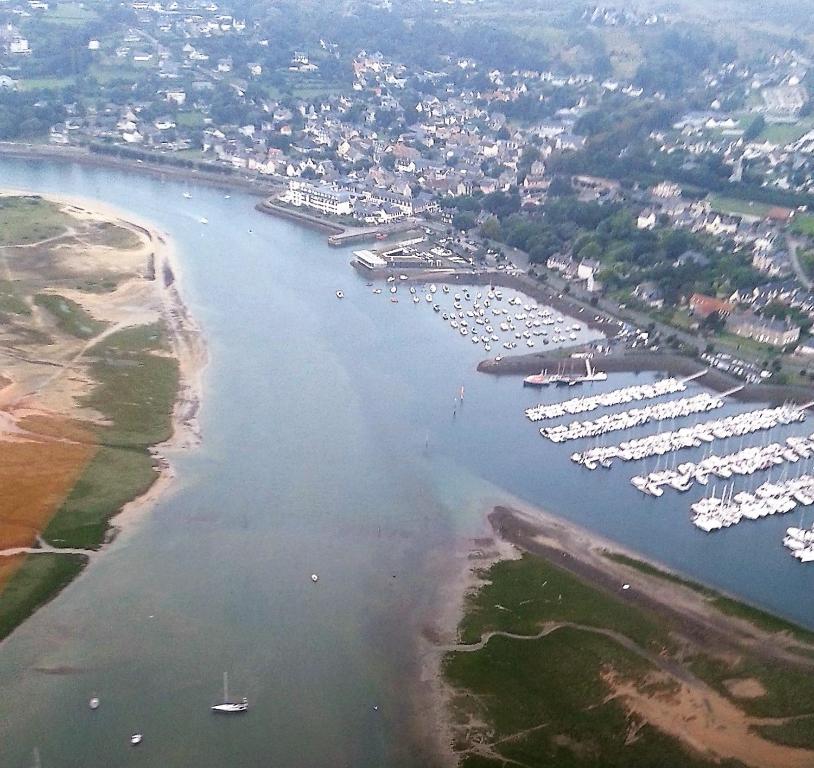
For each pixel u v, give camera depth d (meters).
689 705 175.38
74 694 173.75
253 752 163.75
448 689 179.12
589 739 167.50
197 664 182.62
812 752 165.50
